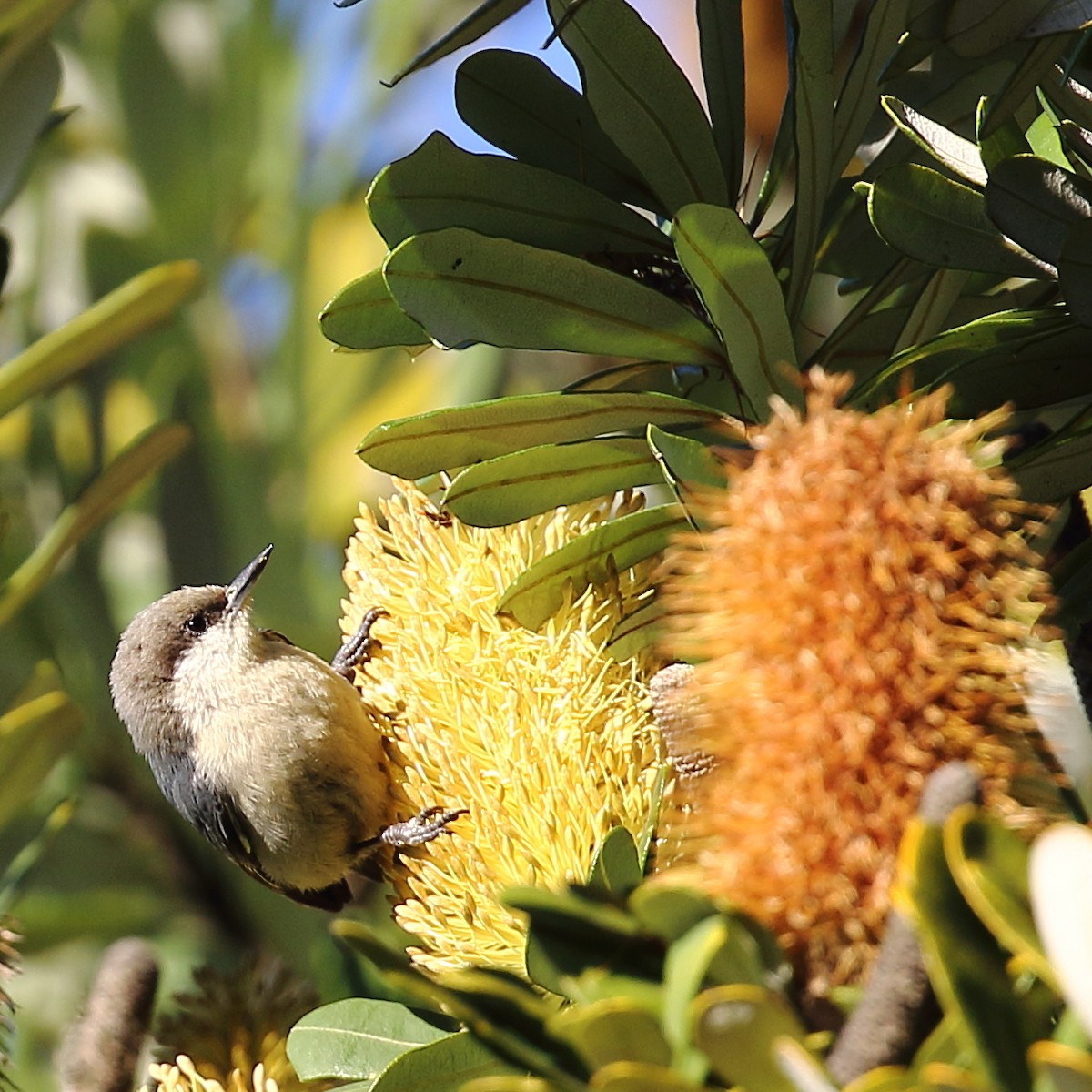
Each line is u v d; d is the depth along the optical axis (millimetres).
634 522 1464
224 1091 1511
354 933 1368
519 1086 1343
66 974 1758
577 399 1447
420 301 1442
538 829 1461
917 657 1358
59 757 1615
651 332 1455
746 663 1365
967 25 1438
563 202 1471
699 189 1478
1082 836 1318
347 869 1645
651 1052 1337
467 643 1490
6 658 1803
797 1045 1325
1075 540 1440
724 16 1481
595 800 1459
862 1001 1334
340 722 1572
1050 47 1437
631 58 1462
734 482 1379
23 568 1608
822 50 1438
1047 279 1443
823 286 1689
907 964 1331
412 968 1370
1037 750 1370
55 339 1585
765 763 1360
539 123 1492
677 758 1406
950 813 1331
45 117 1602
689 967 1333
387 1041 1486
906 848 1328
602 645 1474
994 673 1360
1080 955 1311
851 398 1445
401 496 1528
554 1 1467
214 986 1546
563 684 1469
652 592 1476
